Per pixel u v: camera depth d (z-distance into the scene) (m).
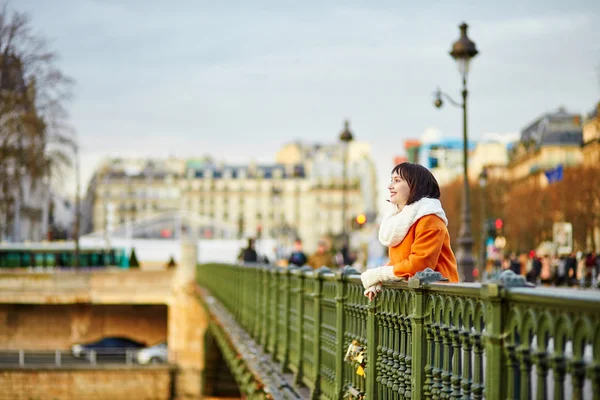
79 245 80.50
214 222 128.62
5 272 66.31
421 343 8.33
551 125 133.50
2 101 64.81
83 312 68.25
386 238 9.46
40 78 65.94
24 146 67.75
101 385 60.12
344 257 48.69
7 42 64.69
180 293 65.81
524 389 5.93
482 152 167.50
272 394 15.88
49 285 66.44
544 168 130.75
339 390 12.06
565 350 5.50
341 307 12.09
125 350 67.00
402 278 9.20
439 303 7.84
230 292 33.66
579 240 88.06
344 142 56.31
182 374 61.59
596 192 88.62
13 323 67.38
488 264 58.47
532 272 51.06
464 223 30.97
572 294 5.30
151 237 125.94
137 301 66.44
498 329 6.29
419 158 168.62
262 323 22.02
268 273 21.00
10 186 66.38
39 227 113.69
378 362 10.05
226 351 30.31
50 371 59.47
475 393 6.82
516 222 115.94
